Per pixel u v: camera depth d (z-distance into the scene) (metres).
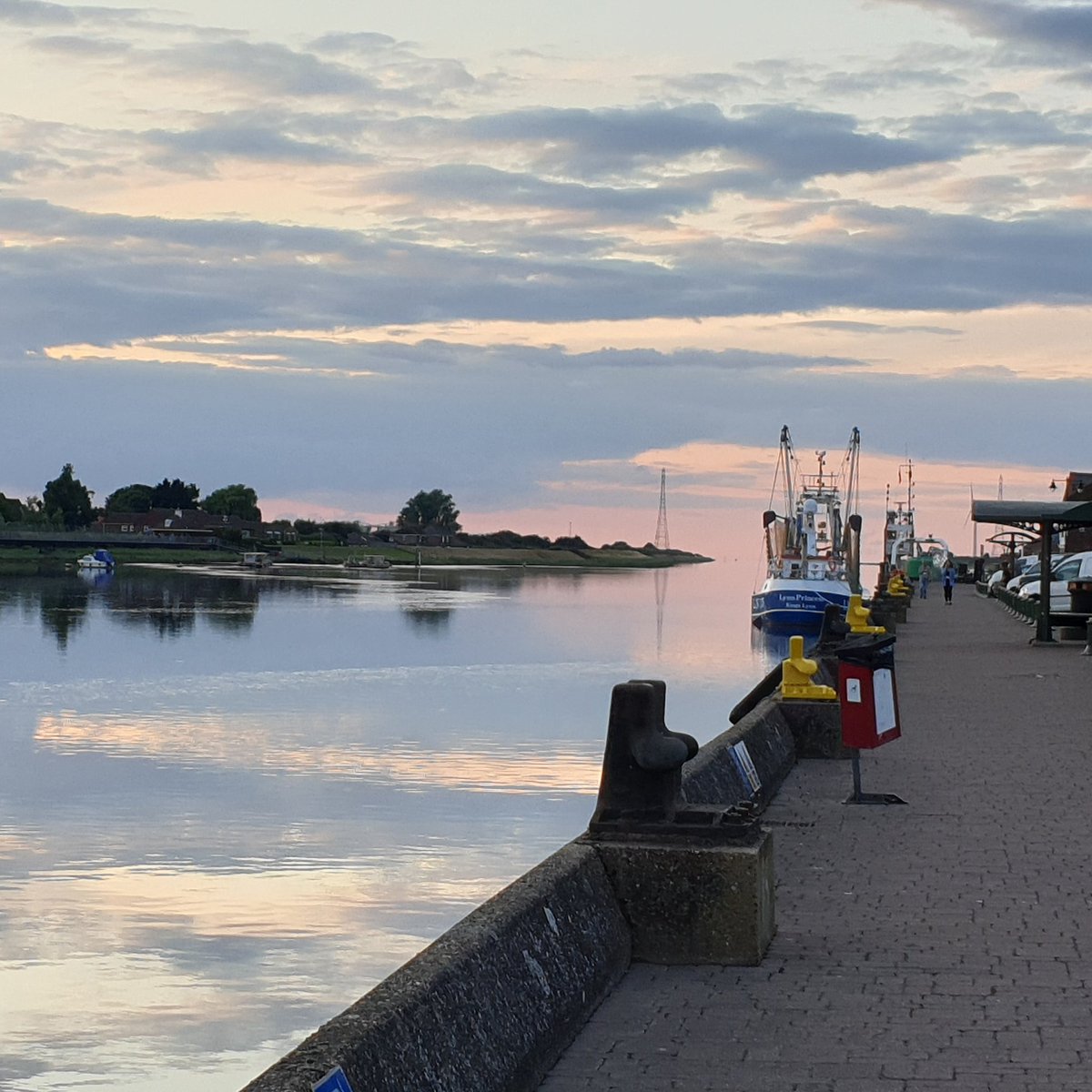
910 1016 7.52
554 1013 6.95
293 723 38.94
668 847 8.51
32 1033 13.38
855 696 14.23
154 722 39.56
